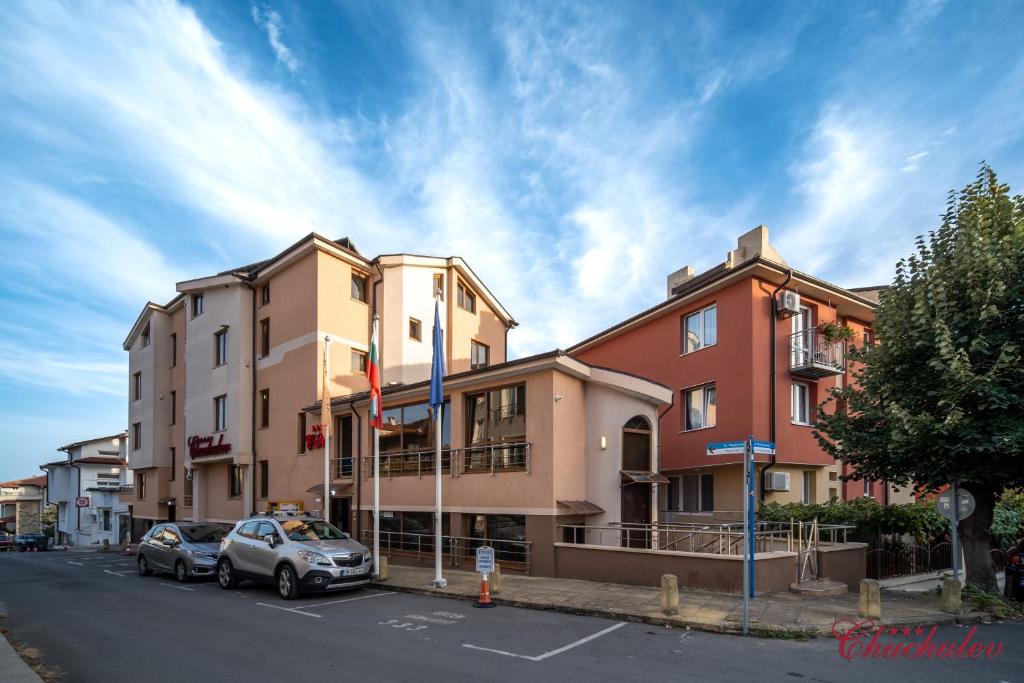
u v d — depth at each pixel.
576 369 14.76
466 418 16.61
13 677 6.95
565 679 6.96
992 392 10.62
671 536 16.39
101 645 9.04
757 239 21.20
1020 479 11.66
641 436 16.31
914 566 15.41
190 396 27.53
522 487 14.74
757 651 8.15
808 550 12.39
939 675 7.15
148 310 32.16
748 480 11.10
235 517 24.80
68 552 37.66
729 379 18.77
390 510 18.31
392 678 7.07
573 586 12.73
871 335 21.75
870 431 13.07
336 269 23.52
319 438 21.28
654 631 9.34
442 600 12.38
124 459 50.34
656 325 22.52
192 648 8.73
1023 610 11.45
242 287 25.61
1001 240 11.55
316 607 11.86
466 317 26.62
